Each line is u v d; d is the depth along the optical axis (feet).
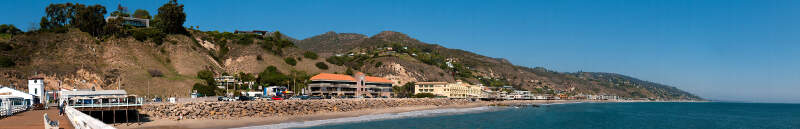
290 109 306.35
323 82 517.55
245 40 654.94
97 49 459.73
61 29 470.39
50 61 407.85
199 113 254.06
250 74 544.21
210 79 470.39
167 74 461.78
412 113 369.09
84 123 82.28
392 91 598.75
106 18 638.12
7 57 383.65
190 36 601.62
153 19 649.61
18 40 426.92
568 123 341.62
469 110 444.96
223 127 228.63
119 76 419.13
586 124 338.54
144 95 387.75
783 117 479.82
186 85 431.43
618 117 422.82
